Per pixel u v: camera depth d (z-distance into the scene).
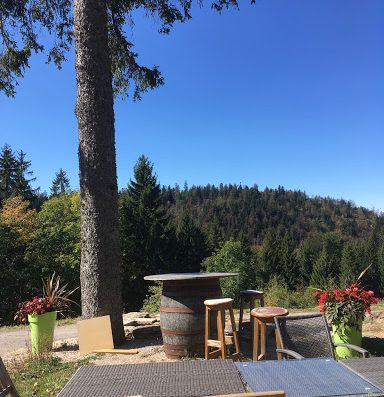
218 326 5.41
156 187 38.00
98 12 7.30
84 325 6.60
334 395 2.23
